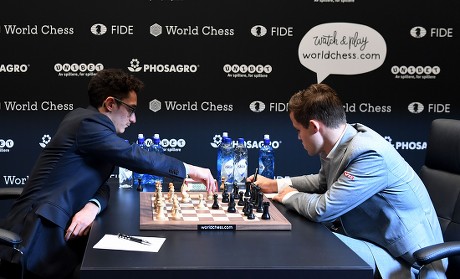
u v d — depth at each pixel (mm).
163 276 1621
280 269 1638
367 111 4125
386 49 4082
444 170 2568
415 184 2285
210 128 4070
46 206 2205
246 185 2594
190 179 3021
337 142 2289
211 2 3967
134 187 2846
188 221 2090
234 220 2117
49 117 3971
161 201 2264
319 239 1960
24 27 3881
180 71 4004
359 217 2311
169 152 4062
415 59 4098
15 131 3963
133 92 2453
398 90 4121
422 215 2266
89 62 3941
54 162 2295
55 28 3900
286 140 4105
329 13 4031
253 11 3990
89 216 2215
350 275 1652
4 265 2168
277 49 4035
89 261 1673
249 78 4047
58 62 3930
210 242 1900
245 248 1835
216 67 4020
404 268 2217
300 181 2736
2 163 3980
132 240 1891
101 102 2434
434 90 4133
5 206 4047
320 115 2258
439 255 1967
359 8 4039
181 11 3953
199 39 3988
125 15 3930
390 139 4160
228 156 2949
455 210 2453
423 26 4078
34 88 3936
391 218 2229
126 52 3957
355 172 2188
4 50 3887
